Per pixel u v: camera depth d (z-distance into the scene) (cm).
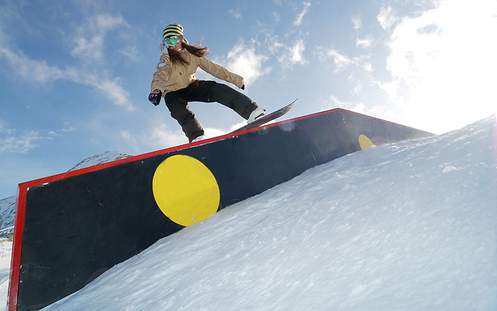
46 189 236
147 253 233
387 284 92
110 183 258
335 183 204
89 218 245
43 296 219
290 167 346
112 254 245
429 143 211
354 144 428
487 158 141
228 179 307
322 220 153
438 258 93
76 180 247
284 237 154
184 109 333
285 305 104
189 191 285
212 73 340
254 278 129
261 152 335
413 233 110
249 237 174
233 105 327
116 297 170
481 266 83
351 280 101
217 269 151
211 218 261
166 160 284
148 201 268
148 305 145
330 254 121
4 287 323
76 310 177
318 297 100
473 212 107
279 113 328
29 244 223
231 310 114
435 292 81
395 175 169
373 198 152
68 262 231
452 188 128
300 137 371
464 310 72
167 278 168
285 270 125
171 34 320
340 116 425
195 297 134
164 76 318
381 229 122
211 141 311
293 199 209
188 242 213
